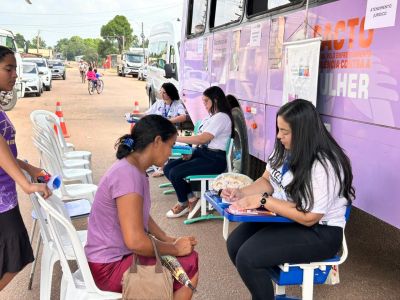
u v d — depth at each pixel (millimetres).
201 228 4738
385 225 4734
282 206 2520
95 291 2318
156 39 13289
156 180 6656
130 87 28469
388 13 2691
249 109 5098
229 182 3197
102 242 2346
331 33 3297
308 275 2592
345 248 2633
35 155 8062
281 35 4184
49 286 2893
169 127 2373
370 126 2881
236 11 5523
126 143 2344
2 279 2660
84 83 32562
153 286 2127
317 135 2514
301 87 3639
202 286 3518
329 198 2492
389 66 2695
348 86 3096
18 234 2635
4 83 2604
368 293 3391
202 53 7109
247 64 5133
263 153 4723
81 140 9688
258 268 2549
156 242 2375
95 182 6359
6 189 2576
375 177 2854
